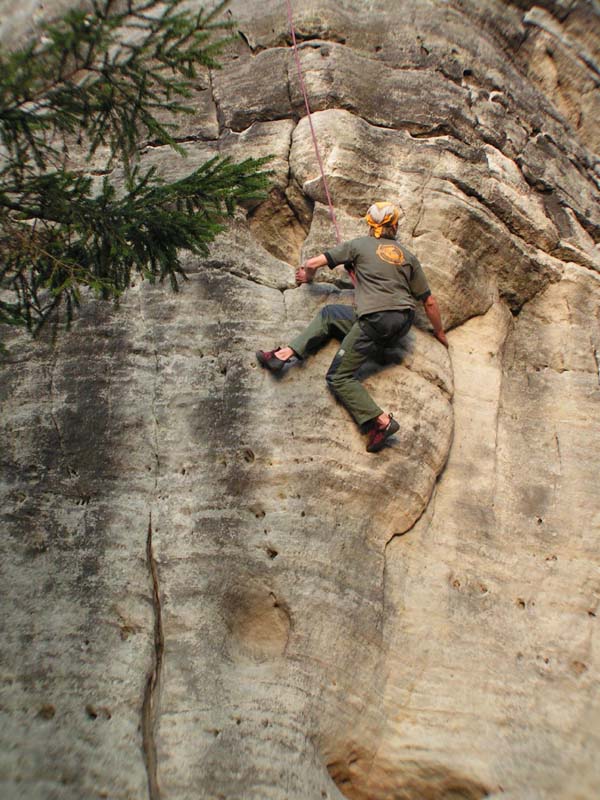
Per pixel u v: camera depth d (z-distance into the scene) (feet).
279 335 24.89
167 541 22.75
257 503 23.15
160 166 27.68
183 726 20.70
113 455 23.70
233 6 30.01
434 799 22.07
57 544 22.79
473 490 25.67
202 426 23.88
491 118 30.09
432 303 24.75
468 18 32.01
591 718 22.65
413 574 24.14
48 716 20.63
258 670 21.81
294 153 27.25
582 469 26.40
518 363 28.30
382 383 24.77
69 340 24.98
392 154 27.63
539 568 24.88
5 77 19.08
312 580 22.62
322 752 21.45
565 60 34.45
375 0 30.27
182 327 24.89
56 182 20.89
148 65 28.89
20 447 23.90
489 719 22.45
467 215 27.48
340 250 23.99
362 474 23.82
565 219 30.27
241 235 26.22
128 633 21.86
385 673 22.72
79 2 30.78
